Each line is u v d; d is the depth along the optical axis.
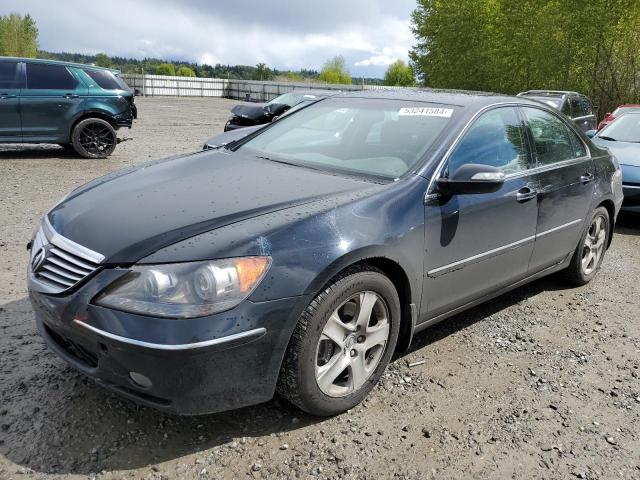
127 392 2.43
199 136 15.91
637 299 4.72
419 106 3.75
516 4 26.69
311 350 2.61
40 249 2.70
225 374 2.39
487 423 2.89
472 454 2.65
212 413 2.54
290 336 2.54
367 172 3.29
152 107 28.66
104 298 2.35
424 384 3.21
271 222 2.59
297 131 4.01
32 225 5.90
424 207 3.06
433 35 34.72
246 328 2.38
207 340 2.30
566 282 4.88
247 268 2.39
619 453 2.74
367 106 3.96
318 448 2.62
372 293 2.86
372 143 3.55
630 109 9.55
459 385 3.23
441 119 3.54
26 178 8.59
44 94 10.26
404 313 3.14
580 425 2.94
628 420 3.01
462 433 2.80
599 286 4.98
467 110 3.59
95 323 2.34
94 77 10.80
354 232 2.71
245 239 2.45
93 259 2.43
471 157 3.44
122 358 2.32
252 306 2.39
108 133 10.99
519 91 27.89
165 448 2.55
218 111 27.69
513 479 2.52
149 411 2.79
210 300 2.32
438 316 3.41
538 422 2.93
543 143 4.14
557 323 4.16
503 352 3.66
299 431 2.73
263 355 2.47
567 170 4.25
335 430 2.75
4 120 10.02
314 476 2.44
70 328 2.42
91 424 2.67
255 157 3.71
